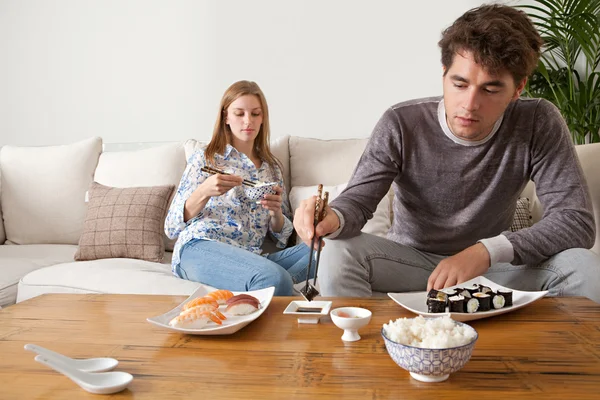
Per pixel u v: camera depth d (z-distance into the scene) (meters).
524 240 1.49
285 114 3.45
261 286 1.98
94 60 3.65
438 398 0.83
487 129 1.64
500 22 1.37
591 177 2.04
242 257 2.06
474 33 1.37
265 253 2.53
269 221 2.45
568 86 3.03
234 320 1.24
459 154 1.71
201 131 3.56
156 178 2.85
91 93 3.67
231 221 2.28
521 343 1.05
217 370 0.95
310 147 2.80
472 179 1.72
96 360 0.99
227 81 3.51
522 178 1.72
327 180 2.73
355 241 1.68
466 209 1.75
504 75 1.39
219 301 1.34
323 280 1.67
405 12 3.29
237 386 0.88
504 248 1.46
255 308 1.28
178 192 2.32
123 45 3.62
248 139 2.41
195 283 2.07
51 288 2.15
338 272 1.64
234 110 2.38
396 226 1.91
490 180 1.72
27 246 2.88
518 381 0.88
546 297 1.38
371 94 3.36
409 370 0.89
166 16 3.55
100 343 1.11
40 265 2.49
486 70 1.37
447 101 1.48
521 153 1.69
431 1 3.26
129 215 2.55
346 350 1.04
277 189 2.33
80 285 2.11
